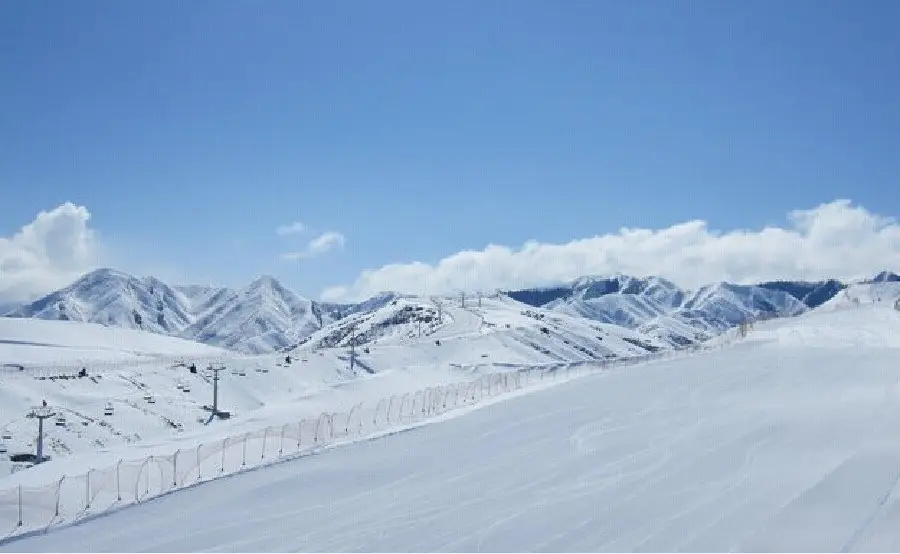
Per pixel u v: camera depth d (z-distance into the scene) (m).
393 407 42.03
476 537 14.16
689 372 41.25
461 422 32.47
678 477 17.02
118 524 19.66
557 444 23.97
